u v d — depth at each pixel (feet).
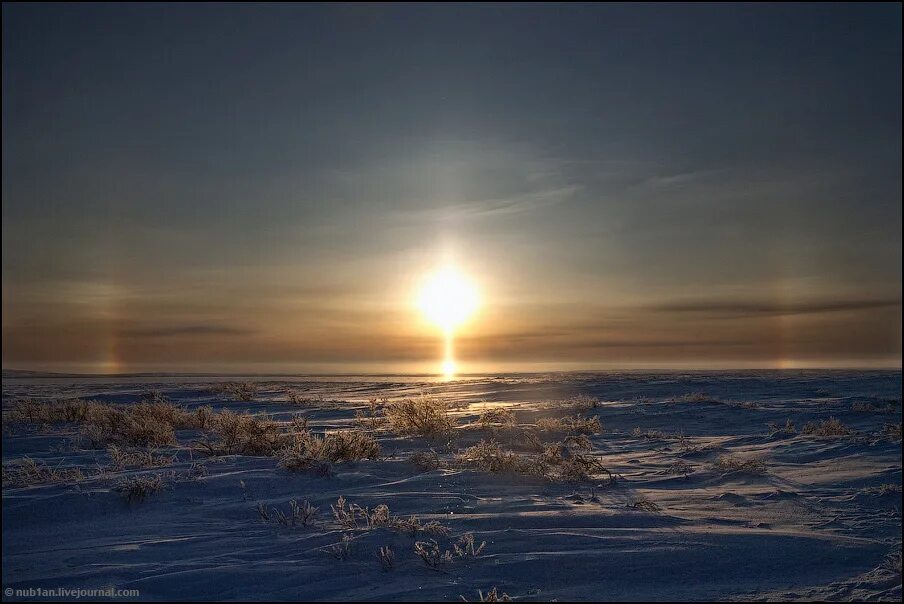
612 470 38.19
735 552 21.58
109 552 21.42
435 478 33.12
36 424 61.11
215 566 19.80
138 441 46.44
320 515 26.20
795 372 244.42
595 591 18.42
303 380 205.16
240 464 36.83
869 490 31.35
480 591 18.15
